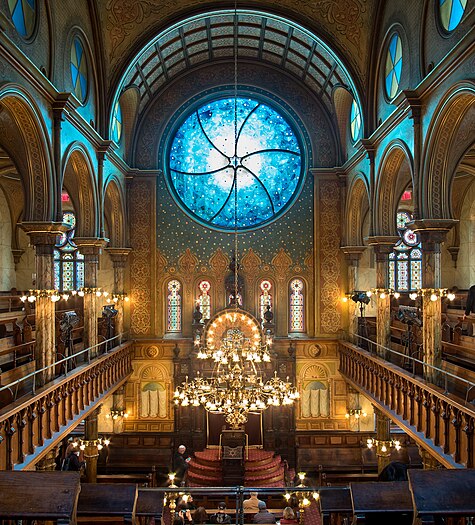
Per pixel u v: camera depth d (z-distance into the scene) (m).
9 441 12.95
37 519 6.84
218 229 30.28
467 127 16.02
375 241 22.14
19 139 16.25
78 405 19.36
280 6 23.14
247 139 30.78
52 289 17.06
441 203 16.86
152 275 29.86
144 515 8.37
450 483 7.38
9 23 13.82
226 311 29.17
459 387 16.22
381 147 21.55
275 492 8.91
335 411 29.56
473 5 13.81
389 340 22.27
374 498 7.85
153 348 29.61
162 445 28.47
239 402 17.86
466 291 30.17
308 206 30.31
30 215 16.78
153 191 30.02
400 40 19.72
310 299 30.11
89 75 21.62
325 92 29.14
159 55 26.50
